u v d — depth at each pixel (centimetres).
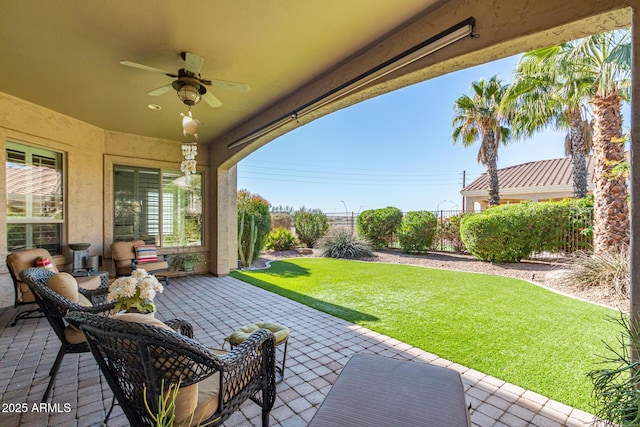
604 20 183
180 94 314
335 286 557
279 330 237
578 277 504
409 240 966
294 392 226
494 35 218
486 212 779
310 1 232
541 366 255
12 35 273
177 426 130
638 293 159
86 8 238
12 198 432
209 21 255
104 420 194
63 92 402
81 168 526
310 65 334
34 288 213
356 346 301
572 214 666
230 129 576
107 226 569
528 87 622
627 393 149
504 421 191
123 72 345
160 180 643
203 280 627
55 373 219
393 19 257
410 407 129
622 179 525
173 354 125
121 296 225
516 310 404
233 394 154
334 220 1220
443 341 307
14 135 423
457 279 603
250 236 816
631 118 163
